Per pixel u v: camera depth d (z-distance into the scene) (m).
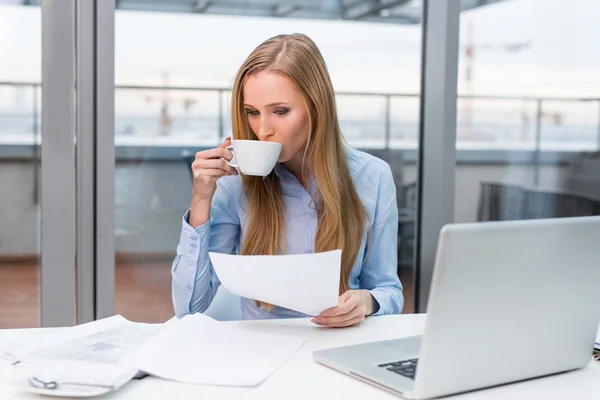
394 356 1.08
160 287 2.54
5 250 2.44
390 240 1.64
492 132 2.70
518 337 0.98
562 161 2.80
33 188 2.43
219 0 2.45
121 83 2.39
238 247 1.66
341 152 1.55
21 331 1.25
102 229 2.36
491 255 0.91
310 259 1.11
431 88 2.57
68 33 2.24
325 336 1.24
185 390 0.95
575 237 0.99
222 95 2.50
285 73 1.42
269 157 1.35
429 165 2.60
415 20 2.58
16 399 0.91
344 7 2.54
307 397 0.93
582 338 1.06
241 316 1.60
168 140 2.47
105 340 1.16
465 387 0.95
